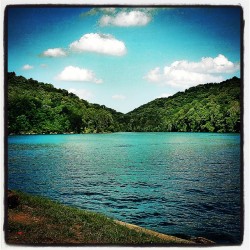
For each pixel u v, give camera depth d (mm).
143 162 19531
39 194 14523
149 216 13016
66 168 17484
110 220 10695
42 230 9109
